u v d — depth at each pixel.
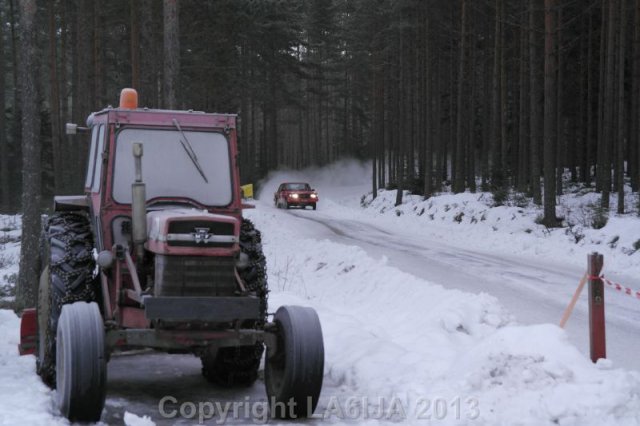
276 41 72.00
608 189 39.16
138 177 8.66
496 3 50.03
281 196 66.62
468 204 44.94
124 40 57.09
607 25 49.94
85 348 8.00
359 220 53.31
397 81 78.69
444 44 65.12
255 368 10.58
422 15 60.44
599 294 10.19
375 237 36.59
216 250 8.47
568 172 67.44
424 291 16.81
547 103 34.56
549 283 20.59
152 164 9.73
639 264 24.92
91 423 8.28
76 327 8.07
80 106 48.81
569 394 8.21
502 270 23.47
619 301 17.92
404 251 29.39
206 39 51.03
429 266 24.33
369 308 18.17
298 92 102.12
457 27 61.66
